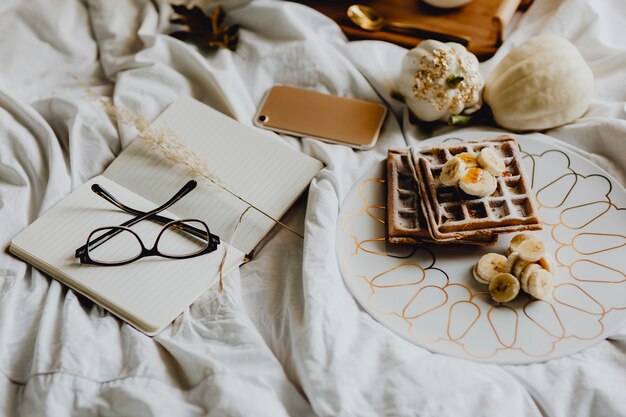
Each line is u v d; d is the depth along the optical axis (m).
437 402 0.76
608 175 0.96
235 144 1.02
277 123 1.07
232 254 0.90
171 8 1.18
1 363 0.80
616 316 0.83
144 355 0.80
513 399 0.77
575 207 0.94
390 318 0.85
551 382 0.79
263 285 0.90
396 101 1.09
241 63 1.15
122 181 0.98
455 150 0.96
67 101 1.05
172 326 0.85
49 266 0.88
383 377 0.77
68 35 1.14
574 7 1.12
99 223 0.92
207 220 0.94
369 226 0.93
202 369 0.79
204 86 1.13
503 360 0.81
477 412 0.76
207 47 1.17
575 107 1.01
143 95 1.08
